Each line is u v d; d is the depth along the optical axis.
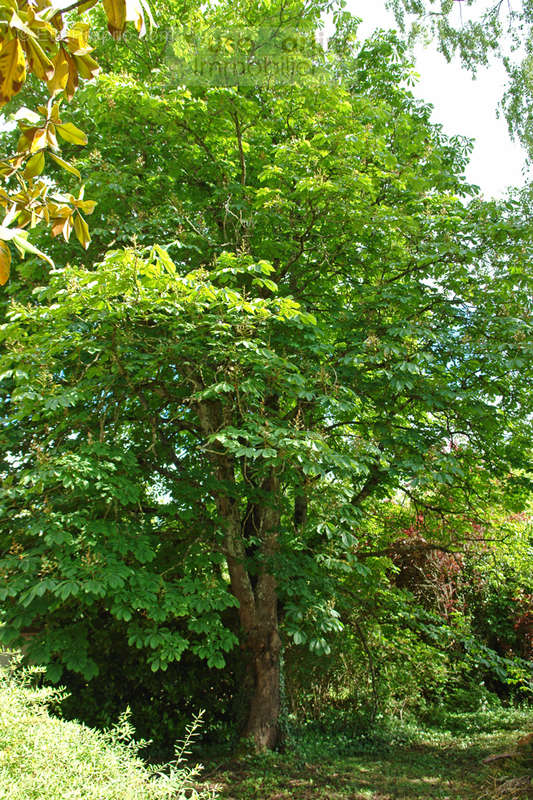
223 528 7.98
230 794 6.43
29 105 6.94
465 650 11.49
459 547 10.36
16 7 1.27
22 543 6.50
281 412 7.43
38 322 6.25
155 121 7.73
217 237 8.56
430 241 8.41
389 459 7.61
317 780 6.98
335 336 9.17
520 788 6.36
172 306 6.23
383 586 10.12
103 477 6.13
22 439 7.34
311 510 7.66
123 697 7.82
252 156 8.74
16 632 5.86
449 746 8.63
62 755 3.07
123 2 1.27
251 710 7.99
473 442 8.63
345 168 7.39
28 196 1.81
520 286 8.23
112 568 5.82
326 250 8.27
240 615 8.20
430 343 8.37
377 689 9.53
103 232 7.36
